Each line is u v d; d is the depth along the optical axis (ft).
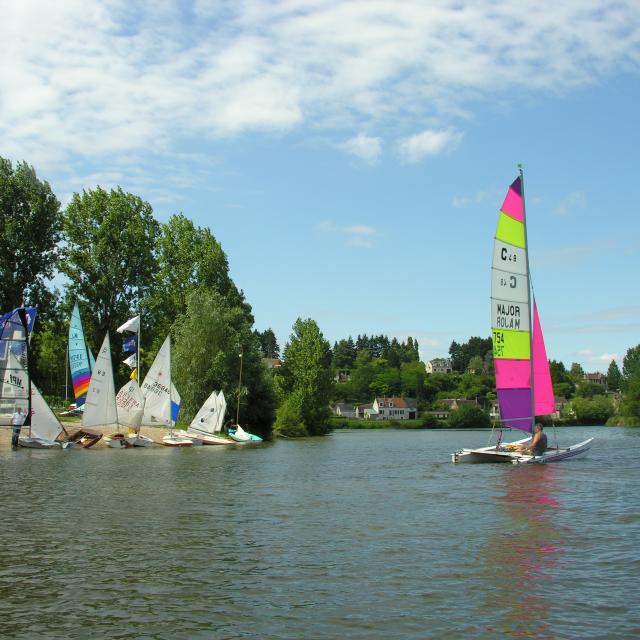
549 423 549.54
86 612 41.96
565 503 84.53
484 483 106.63
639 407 481.46
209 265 296.30
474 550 58.08
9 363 161.58
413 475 120.06
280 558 55.16
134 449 185.47
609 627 39.32
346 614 41.50
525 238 135.23
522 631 38.70
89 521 71.51
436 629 39.01
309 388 356.59
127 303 270.26
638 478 111.86
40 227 251.39
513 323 134.00
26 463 135.64
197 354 252.42
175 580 48.80
